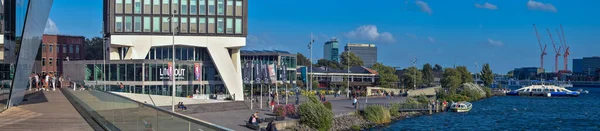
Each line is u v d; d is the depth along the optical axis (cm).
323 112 6562
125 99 1844
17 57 3419
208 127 1048
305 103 6650
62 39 13862
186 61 9388
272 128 4947
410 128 7812
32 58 3847
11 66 3378
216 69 10038
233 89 9869
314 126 6431
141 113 1591
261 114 7188
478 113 10775
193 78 9575
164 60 9025
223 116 6862
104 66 9112
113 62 9125
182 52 9819
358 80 19300
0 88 3209
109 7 9388
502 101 16025
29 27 3531
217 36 9806
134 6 9431
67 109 3447
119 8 9375
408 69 19500
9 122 2678
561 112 11512
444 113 10538
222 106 8119
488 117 9925
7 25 3219
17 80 3525
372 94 14275
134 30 9412
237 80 9981
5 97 3356
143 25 9438
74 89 4416
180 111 7294
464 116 9962
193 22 9688
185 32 9612
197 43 9688
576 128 8394
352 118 7906
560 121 9438
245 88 11719
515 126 8531
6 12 3191
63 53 13888
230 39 9875
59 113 3155
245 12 9950
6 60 3266
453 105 11100
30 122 2688
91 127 2481
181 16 9606
